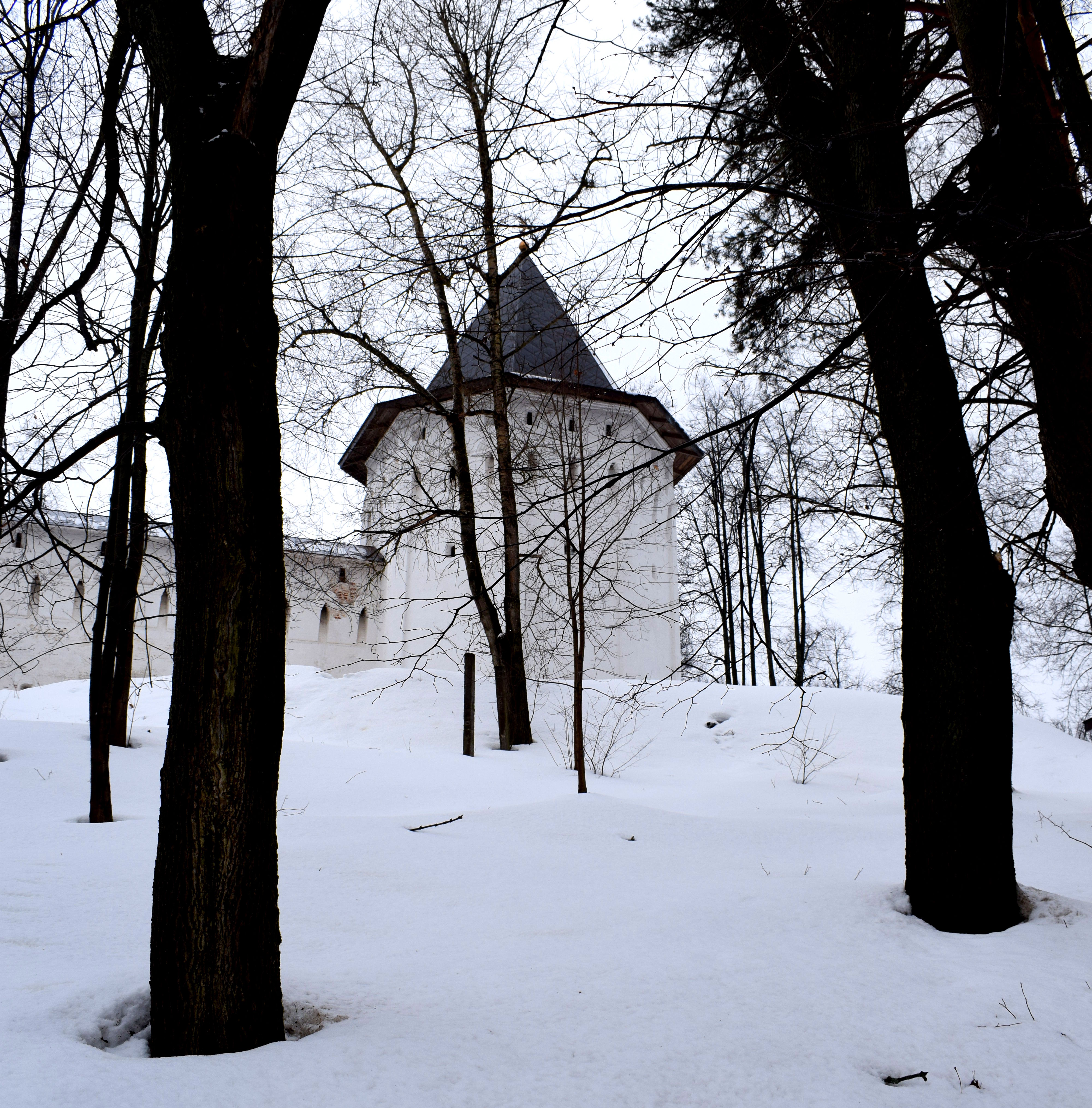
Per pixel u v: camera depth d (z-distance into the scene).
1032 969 3.91
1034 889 5.02
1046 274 4.51
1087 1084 2.91
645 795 11.31
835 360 5.16
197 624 3.11
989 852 4.67
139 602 24.55
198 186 3.26
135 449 9.23
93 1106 2.25
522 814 7.77
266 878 3.06
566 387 9.37
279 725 3.18
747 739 15.52
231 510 3.14
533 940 4.50
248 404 3.22
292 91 3.40
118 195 7.82
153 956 3.00
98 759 7.72
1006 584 5.02
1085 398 4.57
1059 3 4.89
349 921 4.89
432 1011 3.32
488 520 22.19
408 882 5.73
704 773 13.90
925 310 5.06
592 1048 3.03
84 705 20.22
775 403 4.80
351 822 7.51
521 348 9.31
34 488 6.05
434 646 15.26
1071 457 4.71
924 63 6.23
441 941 4.51
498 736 15.39
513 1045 3.02
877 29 5.25
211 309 3.21
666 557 24.41
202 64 3.39
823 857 7.00
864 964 4.00
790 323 5.28
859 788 12.48
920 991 3.68
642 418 20.98
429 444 20.06
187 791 3.02
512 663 15.05
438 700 17.20
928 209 4.24
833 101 5.48
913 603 5.03
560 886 5.78
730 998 3.56
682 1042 3.11
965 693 4.81
